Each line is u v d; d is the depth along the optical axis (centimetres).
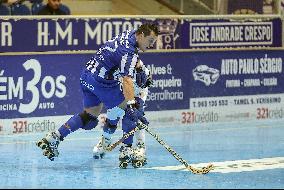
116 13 4094
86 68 2402
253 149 2794
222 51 3459
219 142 2944
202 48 3416
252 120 3553
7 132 3023
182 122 3381
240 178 2255
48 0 3462
